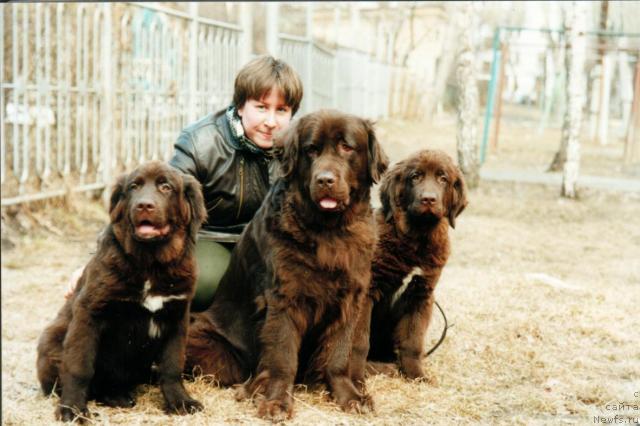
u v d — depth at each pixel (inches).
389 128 1029.8
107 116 422.3
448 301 241.9
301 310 155.7
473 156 551.5
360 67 1058.7
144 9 444.1
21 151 379.9
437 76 1371.8
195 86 494.0
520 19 804.0
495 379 174.2
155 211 141.6
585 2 446.3
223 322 175.6
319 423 146.3
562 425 142.9
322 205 146.4
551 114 1144.2
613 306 223.6
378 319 184.4
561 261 323.3
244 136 189.3
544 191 534.0
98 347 152.3
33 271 311.1
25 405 154.7
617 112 868.0
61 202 394.0
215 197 193.5
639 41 292.2
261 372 157.4
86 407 147.6
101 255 148.3
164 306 151.5
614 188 512.7
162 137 474.3
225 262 195.2
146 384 173.2
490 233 394.9
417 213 170.2
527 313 222.2
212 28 512.1
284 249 153.6
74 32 403.2
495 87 836.6
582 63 491.8
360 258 157.2
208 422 145.6
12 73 365.1
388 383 173.2
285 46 613.6
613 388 161.0
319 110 157.3
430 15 1483.8
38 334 228.8
